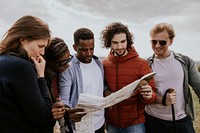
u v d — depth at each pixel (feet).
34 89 6.50
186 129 11.28
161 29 10.96
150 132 11.64
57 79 10.27
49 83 8.34
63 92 10.12
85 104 8.65
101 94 11.02
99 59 11.29
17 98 6.44
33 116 6.57
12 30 6.76
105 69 11.63
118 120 11.45
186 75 11.09
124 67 11.24
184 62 11.14
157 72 11.35
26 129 6.72
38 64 7.12
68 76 10.29
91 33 10.28
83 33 10.19
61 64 8.76
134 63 11.18
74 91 10.46
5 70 6.40
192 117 11.48
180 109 11.27
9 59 6.49
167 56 11.28
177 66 11.12
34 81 6.56
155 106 11.42
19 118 6.58
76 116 8.89
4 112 6.43
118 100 8.80
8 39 6.74
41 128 7.09
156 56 11.51
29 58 6.93
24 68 6.42
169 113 11.25
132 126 11.35
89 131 9.35
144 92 10.17
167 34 10.92
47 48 8.56
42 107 6.61
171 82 11.13
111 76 11.44
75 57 10.66
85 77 10.59
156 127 11.46
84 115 9.08
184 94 11.21
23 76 6.38
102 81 11.12
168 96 10.61
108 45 11.55
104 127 11.50
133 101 11.21
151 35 11.30
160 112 11.35
